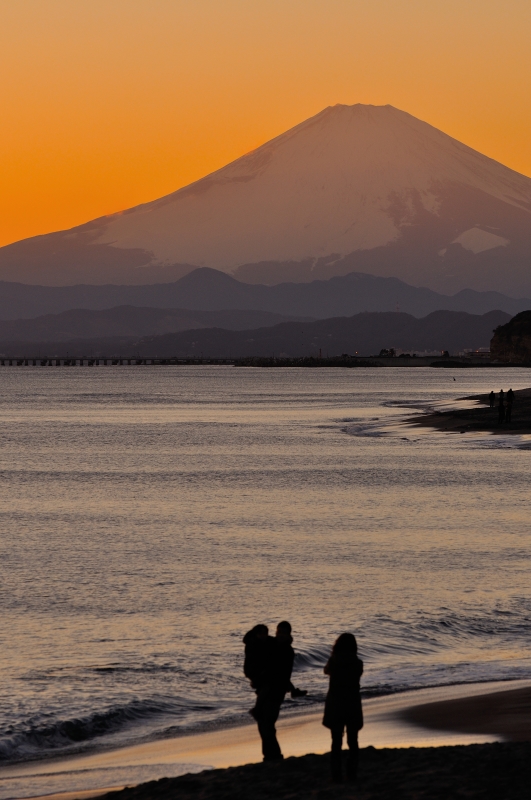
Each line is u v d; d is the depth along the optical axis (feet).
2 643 199.82
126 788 110.42
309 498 439.63
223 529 352.69
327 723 105.40
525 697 149.28
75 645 198.29
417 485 480.23
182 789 106.42
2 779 126.11
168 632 207.92
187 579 262.67
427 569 271.69
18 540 330.54
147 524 366.84
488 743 116.88
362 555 295.69
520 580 256.11
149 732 148.56
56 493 468.75
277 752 116.47
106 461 640.58
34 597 242.58
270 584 254.68
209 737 142.82
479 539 322.96
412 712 142.92
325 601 233.96
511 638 199.31
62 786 120.57
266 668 117.39
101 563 287.28
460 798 94.94
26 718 153.79
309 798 98.53
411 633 203.21
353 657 106.93
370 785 101.30
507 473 526.16
